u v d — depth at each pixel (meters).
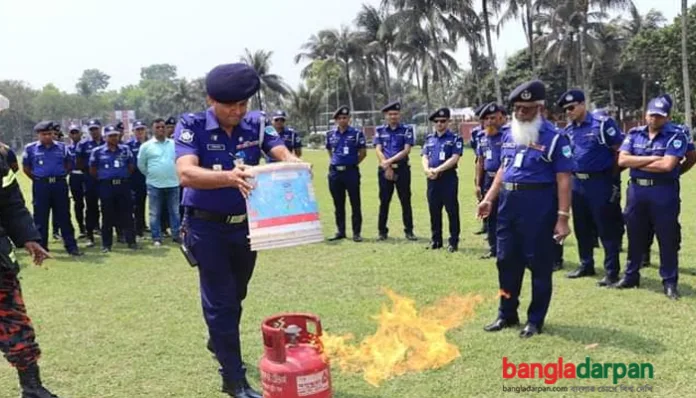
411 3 41.22
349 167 9.45
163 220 10.78
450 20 40.91
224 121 3.87
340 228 9.72
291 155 3.89
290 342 3.43
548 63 45.72
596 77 53.38
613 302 5.81
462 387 4.11
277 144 4.00
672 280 5.96
